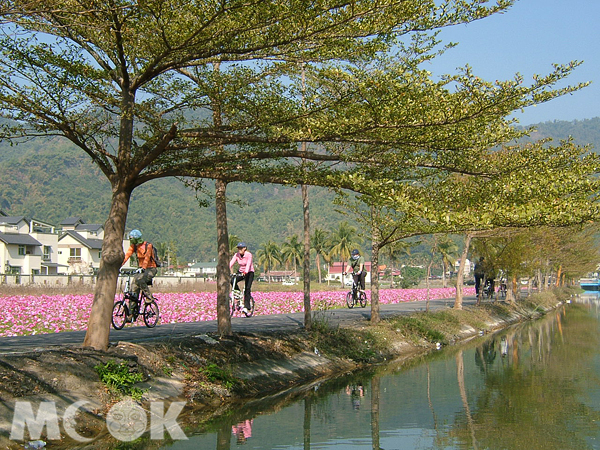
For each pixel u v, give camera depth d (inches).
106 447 329.4
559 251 1486.2
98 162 429.4
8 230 2726.4
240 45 362.3
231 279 700.7
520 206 365.1
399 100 350.9
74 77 392.8
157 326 638.5
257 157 406.6
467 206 387.2
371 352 693.3
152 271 560.4
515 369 658.2
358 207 750.5
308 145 483.5
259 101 392.8
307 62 386.6
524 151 430.3
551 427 411.5
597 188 402.6
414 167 422.0
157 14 335.0
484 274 1344.7
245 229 7751.0
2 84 377.4
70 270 3068.4
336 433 389.7
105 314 413.7
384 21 340.5
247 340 552.1
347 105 370.9
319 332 676.1
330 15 340.8
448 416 442.0
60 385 349.4
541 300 1881.2
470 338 983.0
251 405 456.1
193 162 426.0
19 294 1230.3
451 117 358.9
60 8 333.1
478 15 338.0
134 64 422.6
